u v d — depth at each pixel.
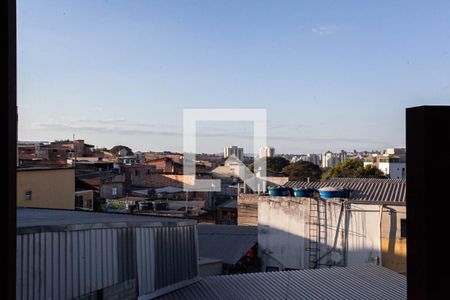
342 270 6.87
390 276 6.54
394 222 10.59
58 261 3.90
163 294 5.33
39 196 11.52
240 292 5.58
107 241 4.50
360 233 10.80
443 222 1.74
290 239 11.34
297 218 11.36
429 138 1.75
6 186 1.84
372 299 5.46
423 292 1.74
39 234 3.73
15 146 1.90
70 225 4.05
